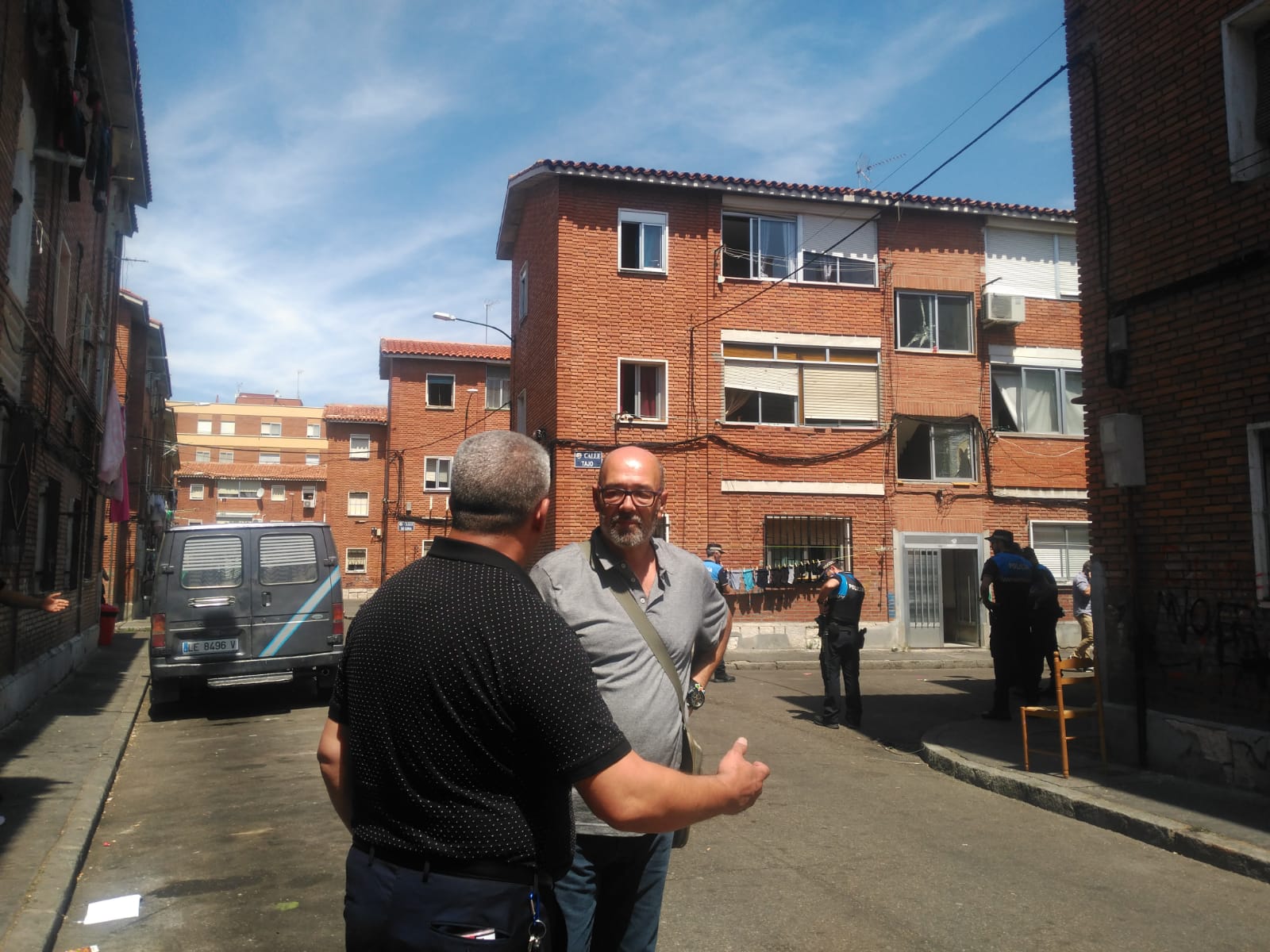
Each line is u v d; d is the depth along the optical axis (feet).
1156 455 25.07
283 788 24.61
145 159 53.11
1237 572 22.76
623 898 9.62
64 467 43.52
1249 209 22.88
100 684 42.16
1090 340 27.53
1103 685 26.23
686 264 63.26
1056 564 66.44
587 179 62.03
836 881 16.88
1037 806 22.58
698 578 10.46
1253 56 23.48
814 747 29.66
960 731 30.53
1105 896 16.22
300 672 38.19
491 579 6.55
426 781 6.12
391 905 6.04
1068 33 28.76
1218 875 17.49
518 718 6.16
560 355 60.85
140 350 94.58
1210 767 22.97
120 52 40.32
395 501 114.93
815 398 64.44
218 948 14.16
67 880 16.15
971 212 66.28
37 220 34.35
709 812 6.63
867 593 63.26
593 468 60.64
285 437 266.16
